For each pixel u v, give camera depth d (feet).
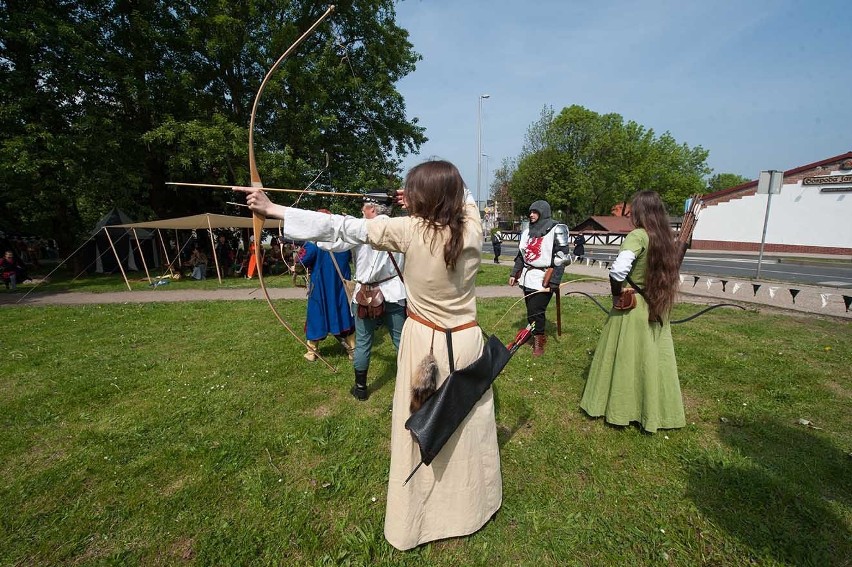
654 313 8.96
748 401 10.89
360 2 47.52
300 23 46.44
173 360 15.06
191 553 6.36
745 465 8.07
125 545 6.50
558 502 7.27
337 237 5.59
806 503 7.05
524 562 6.11
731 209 85.56
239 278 46.55
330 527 6.83
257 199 5.73
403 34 56.70
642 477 7.91
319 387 12.21
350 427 9.75
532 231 14.44
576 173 136.26
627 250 8.66
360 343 10.96
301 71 43.91
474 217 5.77
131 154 43.88
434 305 5.75
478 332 6.07
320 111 45.91
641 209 8.82
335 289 14.05
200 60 46.03
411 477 6.02
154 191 53.47
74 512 7.17
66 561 6.23
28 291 37.42
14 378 13.52
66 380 13.17
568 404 10.84
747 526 6.64
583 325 18.83
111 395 11.97
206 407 10.99
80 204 72.13
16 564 6.15
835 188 72.54
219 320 22.20
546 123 143.33
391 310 11.73
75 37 36.83
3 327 21.63
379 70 51.03
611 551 6.27
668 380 9.29
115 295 33.76
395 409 6.17
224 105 48.52
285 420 10.27
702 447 8.79
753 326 18.42
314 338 14.07
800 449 8.69
